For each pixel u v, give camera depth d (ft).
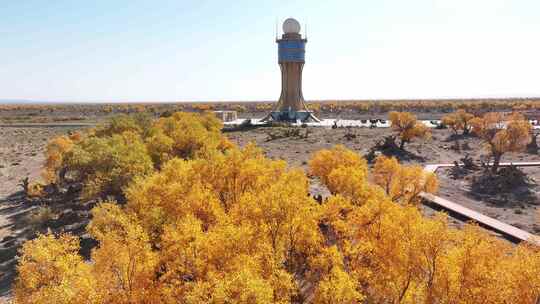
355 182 117.29
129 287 69.21
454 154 272.51
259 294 59.36
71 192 179.52
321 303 67.87
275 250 81.76
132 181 132.26
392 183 140.15
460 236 72.38
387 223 84.58
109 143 169.78
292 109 484.74
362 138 334.44
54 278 66.85
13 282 97.96
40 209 148.25
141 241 74.84
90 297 62.18
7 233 135.74
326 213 98.89
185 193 102.89
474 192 179.63
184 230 76.89
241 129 410.93
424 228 71.56
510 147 205.26
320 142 318.86
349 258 85.87
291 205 82.17
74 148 171.01
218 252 73.72
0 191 196.95
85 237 123.75
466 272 66.49
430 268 70.69
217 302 59.62
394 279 73.67
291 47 467.11
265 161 134.51
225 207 112.37
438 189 182.70
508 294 64.13
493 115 253.44
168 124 237.86
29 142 371.76
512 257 76.02
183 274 77.92
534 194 174.19
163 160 172.35
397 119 280.51
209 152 161.89
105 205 98.32
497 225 133.39
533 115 518.37
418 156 263.70
